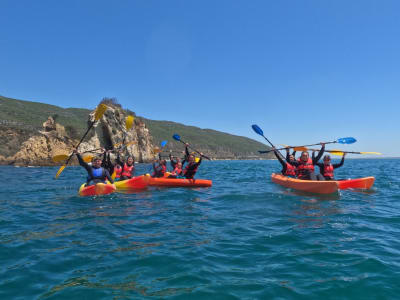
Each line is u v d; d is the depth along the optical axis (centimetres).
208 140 13750
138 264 294
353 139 884
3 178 1306
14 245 349
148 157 4569
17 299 224
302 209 566
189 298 228
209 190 849
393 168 2452
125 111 4550
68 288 243
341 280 257
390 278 259
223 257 314
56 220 472
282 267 288
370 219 484
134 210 555
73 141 3303
